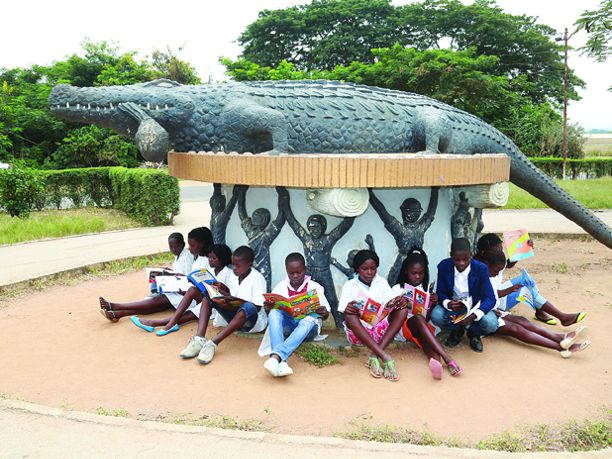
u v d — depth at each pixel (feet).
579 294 18.37
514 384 11.37
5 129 73.77
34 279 19.52
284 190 14.11
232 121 14.24
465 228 15.87
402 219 14.52
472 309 12.84
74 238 30.81
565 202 19.49
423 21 102.94
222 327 14.83
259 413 9.98
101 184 50.42
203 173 13.67
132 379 11.57
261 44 109.29
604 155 118.21
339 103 14.69
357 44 104.94
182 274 16.12
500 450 8.62
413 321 12.69
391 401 10.52
